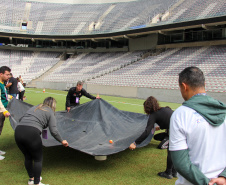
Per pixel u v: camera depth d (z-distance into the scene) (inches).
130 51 1168.2
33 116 121.3
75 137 169.3
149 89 698.8
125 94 764.0
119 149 148.8
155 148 201.6
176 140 60.5
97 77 987.3
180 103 623.5
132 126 203.6
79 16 1360.7
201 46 888.3
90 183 128.6
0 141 208.5
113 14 1280.8
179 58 850.1
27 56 1352.1
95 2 1457.9
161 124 144.3
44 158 167.9
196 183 56.7
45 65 1257.4
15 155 173.2
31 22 1344.7
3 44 1384.1
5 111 163.9
